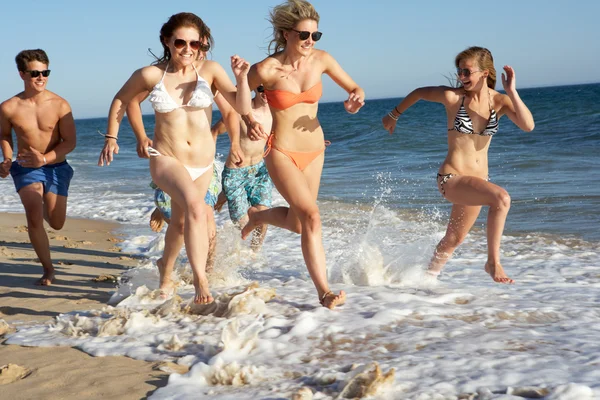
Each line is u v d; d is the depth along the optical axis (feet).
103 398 10.95
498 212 16.29
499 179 47.34
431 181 49.11
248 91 14.85
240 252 22.76
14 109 20.27
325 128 121.70
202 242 15.17
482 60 16.56
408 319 14.46
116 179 65.10
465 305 15.75
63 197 20.81
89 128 328.08
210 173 16.31
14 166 20.44
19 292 19.17
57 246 28.81
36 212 20.04
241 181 23.20
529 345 12.37
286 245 26.63
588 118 100.17
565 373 10.78
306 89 15.62
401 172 56.70
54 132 20.54
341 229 30.45
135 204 44.14
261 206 23.54
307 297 16.78
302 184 15.78
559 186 41.24
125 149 129.49
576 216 31.60
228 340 12.78
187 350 13.14
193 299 15.93
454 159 17.30
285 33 15.49
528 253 24.53
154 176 15.81
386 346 12.75
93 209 42.93
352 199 41.57
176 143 15.74
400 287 17.94
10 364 12.41
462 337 13.02
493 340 12.71
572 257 23.48
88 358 13.01
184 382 11.31
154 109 15.53
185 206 15.16
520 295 17.07
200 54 16.08
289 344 13.01
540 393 10.05
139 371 12.10
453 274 20.53
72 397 11.04
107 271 22.86
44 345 13.97
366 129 110.63
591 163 52.95
